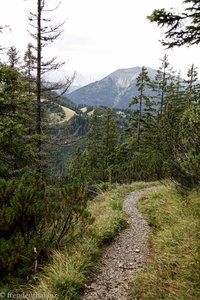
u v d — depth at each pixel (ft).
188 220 24.32
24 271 18.61
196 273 16.10
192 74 112.88
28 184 23.02
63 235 22.34
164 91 119.96
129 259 22.27
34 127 51.72
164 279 17.16
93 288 17.98
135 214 35.73
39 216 20.39
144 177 65.41
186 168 29.25
